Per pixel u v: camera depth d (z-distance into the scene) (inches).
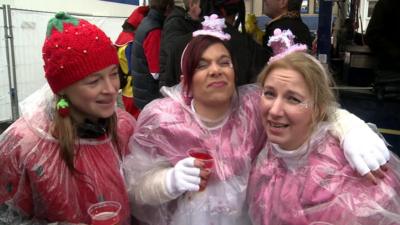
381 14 106.2
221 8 87.7
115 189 51.9
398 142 106.3
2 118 200.7
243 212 55.1
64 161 47.8
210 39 54.7
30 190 48.2
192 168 51.1
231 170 54.1
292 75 46.8
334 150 48.3
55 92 48.1
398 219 42.8
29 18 205.9
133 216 58.9
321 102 49.1
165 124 55.8
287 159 50.5
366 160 44.2
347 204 44.2
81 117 50.8
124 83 149.3
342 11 147.1
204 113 56.3
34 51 209.0
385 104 107.0
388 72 107.6
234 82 57.4
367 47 119.6
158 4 124.9
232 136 56.0
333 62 136.9
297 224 47.3
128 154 56.7
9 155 47.4
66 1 276.1
